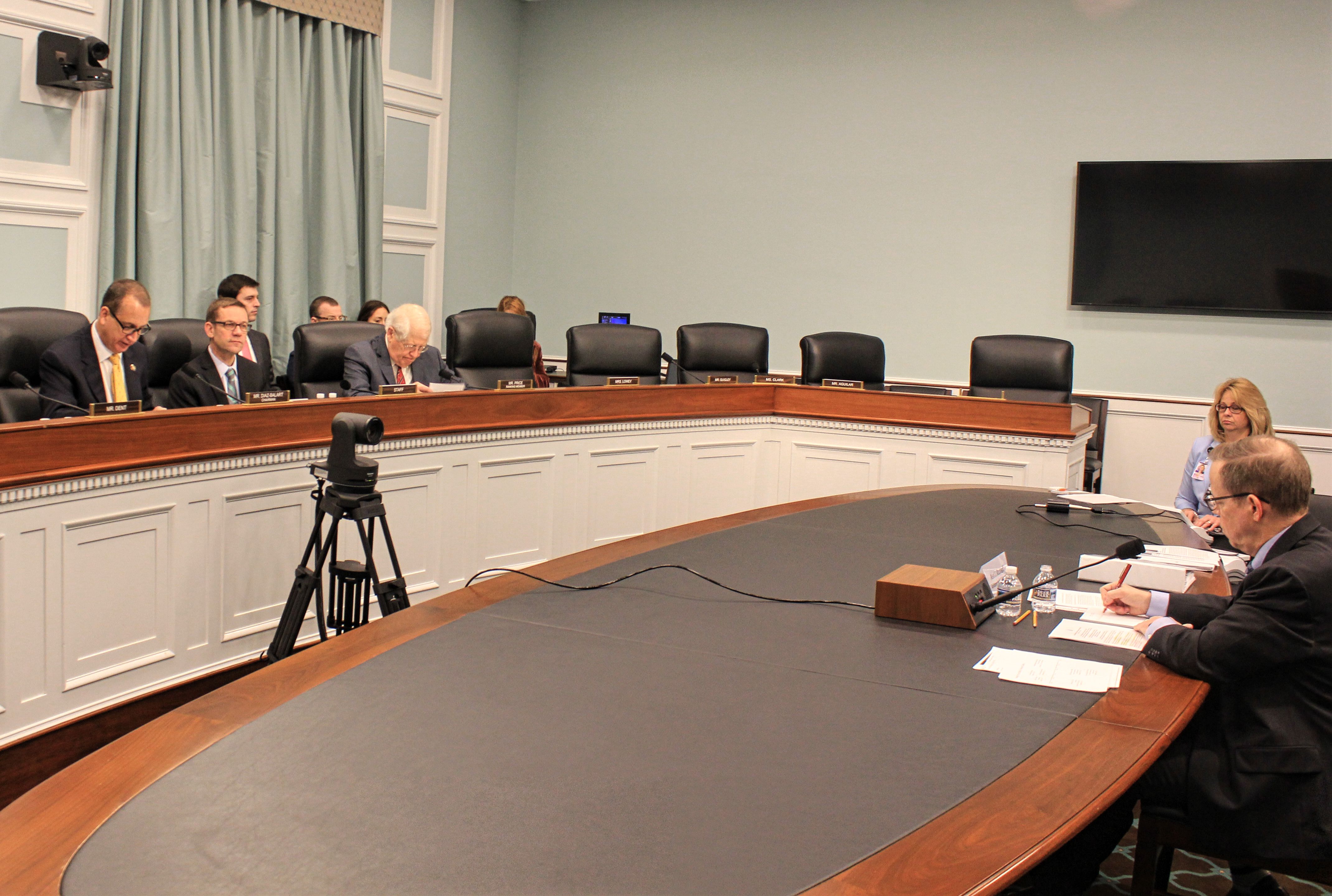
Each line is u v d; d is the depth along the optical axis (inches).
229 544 117.7
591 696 63.2
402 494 140.9
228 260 214.2
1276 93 222.1
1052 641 77.4
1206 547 110.6
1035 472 170.1
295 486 124.9
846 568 97.3
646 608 82.4
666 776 52.7
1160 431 235.3
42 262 185.5
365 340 164.2
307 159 232.2
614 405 171.9
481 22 281.0
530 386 171.6
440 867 43.4
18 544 95.4
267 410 121.1
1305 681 70.4
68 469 99.1
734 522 117.6
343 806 48.6
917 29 251.9
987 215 248.7
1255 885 83.2
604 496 172.7
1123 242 234.7
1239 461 78.0
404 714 59.7
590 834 46.6
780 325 272.7
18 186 179.5
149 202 196.2
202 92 204.5
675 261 283.6
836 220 264.1
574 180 294.0
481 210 288.2
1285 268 222.7
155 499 108.6
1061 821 49.1
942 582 82.5
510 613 80.0
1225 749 71.9
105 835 45.8
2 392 121.0
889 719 61.2
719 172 276.4
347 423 110.6
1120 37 233.5
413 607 81.3
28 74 179.5
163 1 195.6
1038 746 57.9
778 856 45.2
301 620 111.7
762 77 269.3
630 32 283.6
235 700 61.3
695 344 204.4
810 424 188.9
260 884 41.9
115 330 122.4
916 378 259.0
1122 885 91.8
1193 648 70.7
